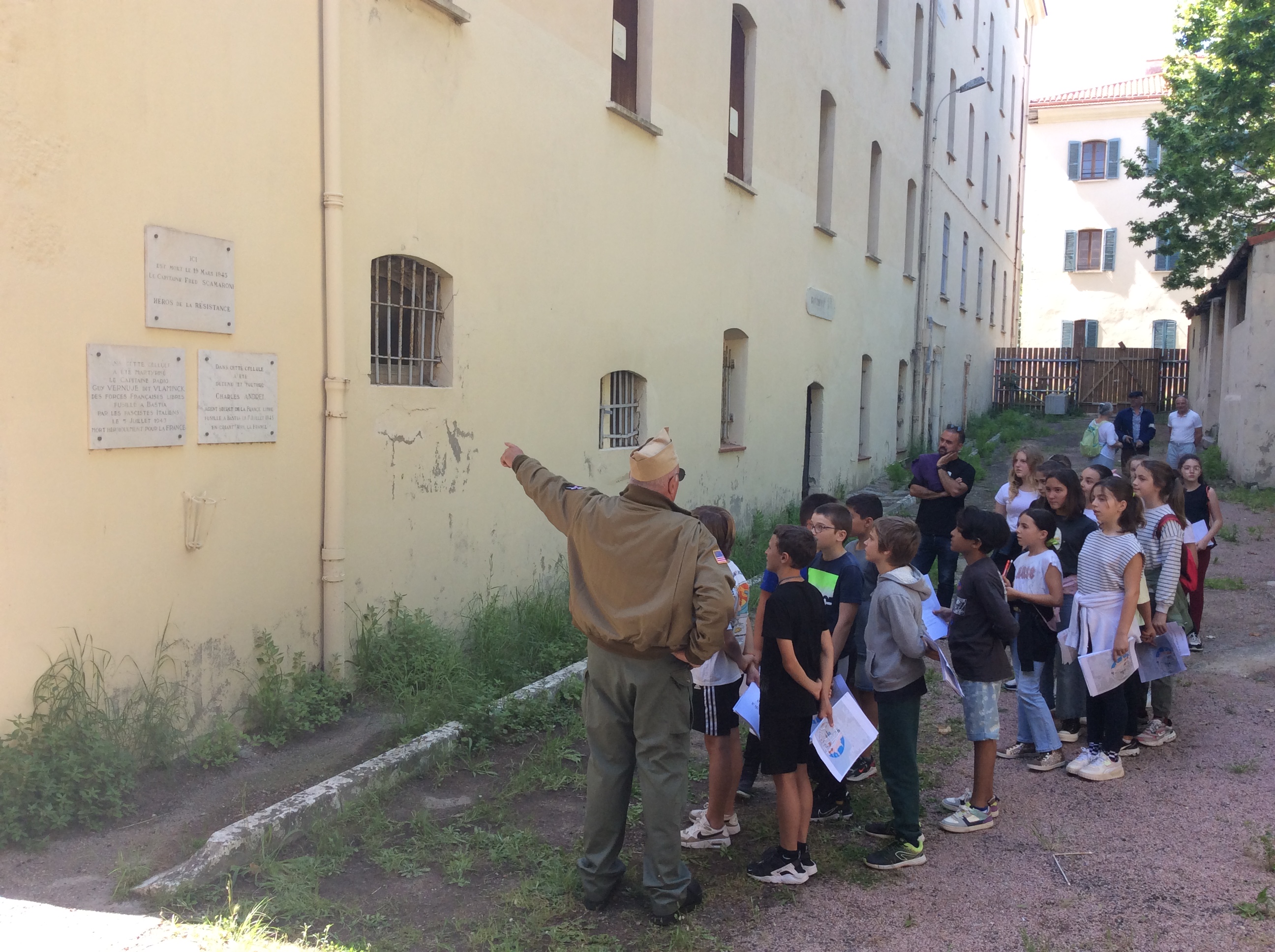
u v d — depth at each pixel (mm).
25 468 4102
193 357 4844
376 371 6203
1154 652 5578
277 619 5438
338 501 5723
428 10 6293
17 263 4027
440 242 6527
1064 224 39844
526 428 7559
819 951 3594
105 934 3379
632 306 9039
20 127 4008
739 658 4383
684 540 3537
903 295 19594
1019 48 34625
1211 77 18547
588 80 8094
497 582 7348
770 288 12516
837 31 14570
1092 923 3789
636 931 3701
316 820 4336
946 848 4461
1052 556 5449
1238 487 16172
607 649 3703
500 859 4207
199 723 4957
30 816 4023
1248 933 3705
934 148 20594
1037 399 34906
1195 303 25125
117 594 4512
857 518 5301
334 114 5547
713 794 4414
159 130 4598
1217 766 5461
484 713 5691
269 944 3398
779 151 12562
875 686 4273
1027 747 5648
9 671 4074
